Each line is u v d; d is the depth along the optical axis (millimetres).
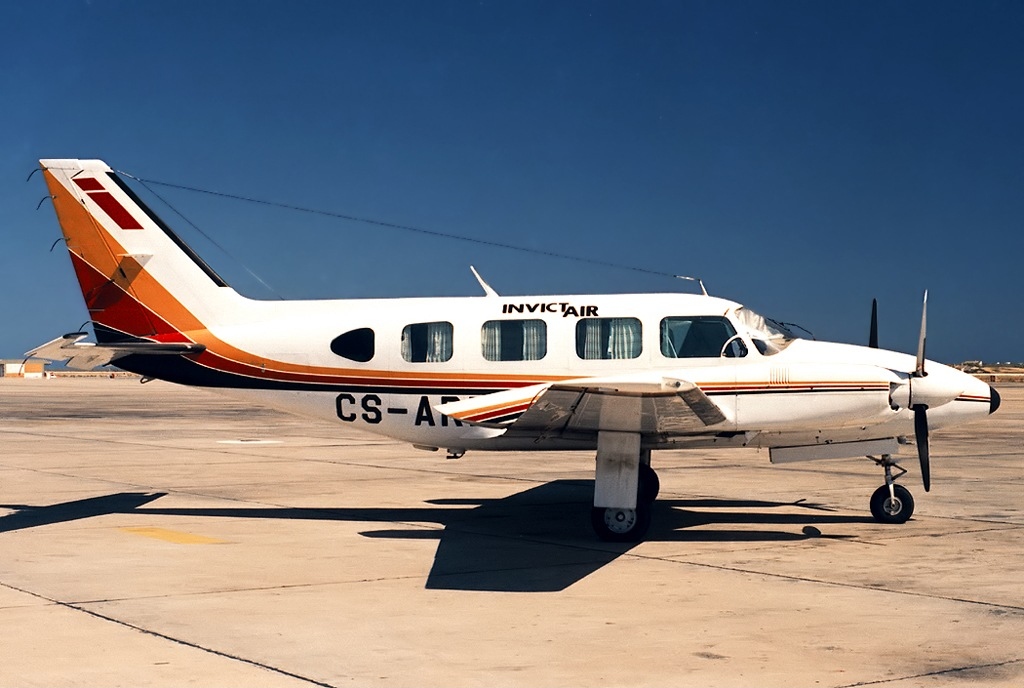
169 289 12172
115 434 25906
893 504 11305
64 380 106812
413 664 5898
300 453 20641
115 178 12188
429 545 10008
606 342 11258
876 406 10227
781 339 11164
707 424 9969
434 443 11688
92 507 12656
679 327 11180
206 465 18016
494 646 6293
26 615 7043
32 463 18234
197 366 12016
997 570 8680
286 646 6277
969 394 10867
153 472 16797
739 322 11148
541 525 11336
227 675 5668
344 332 11742
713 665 5883
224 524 11359
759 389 10312
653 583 8164
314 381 11789
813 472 17062
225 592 7820
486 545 10016
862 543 10070
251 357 11891
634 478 10180
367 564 8984
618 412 9500
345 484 15242
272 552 9586
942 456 19875
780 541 10219
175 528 11047
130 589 7918
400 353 11578
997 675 5684
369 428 11797
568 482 15633
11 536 10492
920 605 7375
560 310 11430
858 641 6395
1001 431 27750
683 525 11258
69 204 12180
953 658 6012
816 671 5754
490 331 11453
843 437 10992
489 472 17203
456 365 11461
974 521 11508
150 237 12188
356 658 6012
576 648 6242
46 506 12742
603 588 7980
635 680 5602
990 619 6957
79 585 8062
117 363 12141
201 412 38500
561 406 9422
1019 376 83875
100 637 6461
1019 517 11805
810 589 7918
